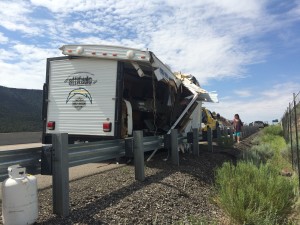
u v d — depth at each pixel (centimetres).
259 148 1440
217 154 1394
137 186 671
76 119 1011
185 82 1337
